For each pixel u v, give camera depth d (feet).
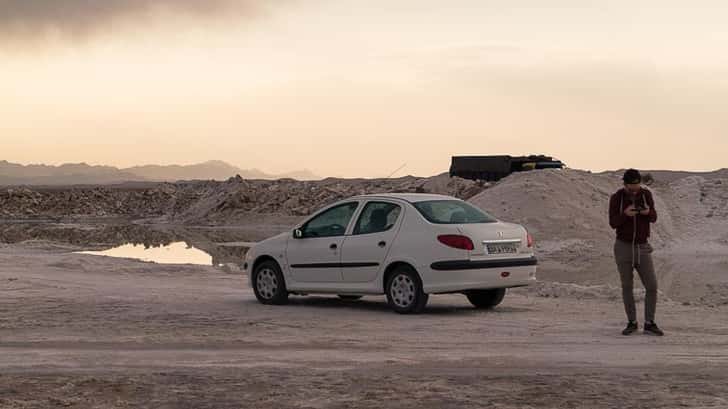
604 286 54.75
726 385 26.48
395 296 45.39
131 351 33.83
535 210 137.90
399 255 44.98
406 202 46.24
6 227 195.00
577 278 89.45
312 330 39.40
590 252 116.98
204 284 62.95
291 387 26.27
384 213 46.80
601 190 150.00
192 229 197.06
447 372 28.99
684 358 31.63
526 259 45.47
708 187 169.99
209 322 41.91
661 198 163.94
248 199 255.09
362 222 47.34
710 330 38.86
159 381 27.22
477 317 43.65
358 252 46.52
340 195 251.60
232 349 34.30
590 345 34.86
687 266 101.24
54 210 294.87
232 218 240.32
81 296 53.62
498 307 48.03
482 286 43.83
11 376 28.14
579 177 155.84
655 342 35.53
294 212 240.73
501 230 44.98
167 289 58.54
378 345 35.14
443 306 48.83
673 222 150.71
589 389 25.88
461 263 43.32
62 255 85.20
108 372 29.17
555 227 132.46
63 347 34.88
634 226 37.11
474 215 46.44
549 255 115.34
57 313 45.09
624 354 32.58
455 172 232.12
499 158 226.17
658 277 88.12
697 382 26.96
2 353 33.32
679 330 38.86
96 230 177.99
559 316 43.98
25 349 34.37
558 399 24.59
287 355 32.76
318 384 26.71
